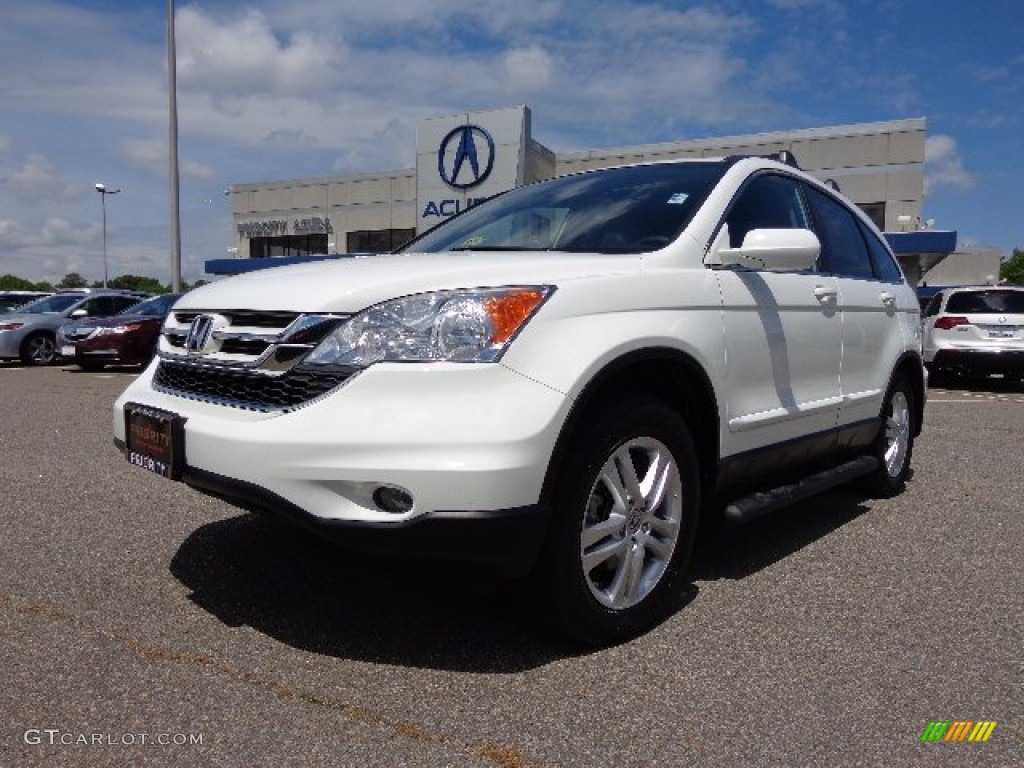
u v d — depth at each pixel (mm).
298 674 2555
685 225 3281
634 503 2871
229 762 2082
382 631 2881
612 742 2201
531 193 4133
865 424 4402
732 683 2547
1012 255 87875
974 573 3586
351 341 2504
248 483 2521
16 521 4160
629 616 2844
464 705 2383
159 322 14219
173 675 2533
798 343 3699
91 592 3203
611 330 2693
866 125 25125
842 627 2984
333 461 2398
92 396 10102
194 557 3621
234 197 36906
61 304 17656
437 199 26531
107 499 4605
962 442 7078
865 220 4832
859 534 4180
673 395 3191
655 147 27094
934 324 12750
